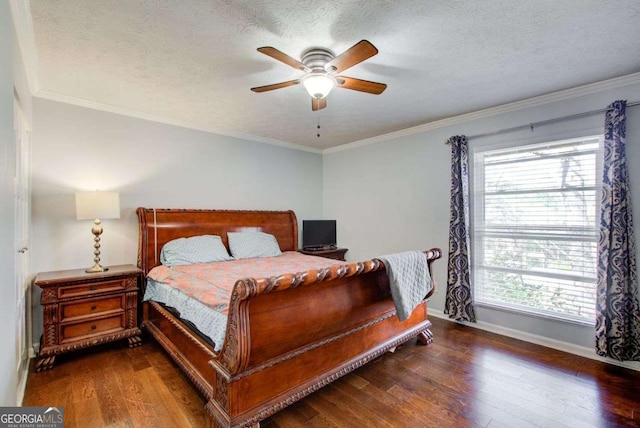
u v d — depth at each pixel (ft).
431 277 9.14
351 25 5.95
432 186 12.55
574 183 9.28
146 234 10.62
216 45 6.63
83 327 8.61
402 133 13.50
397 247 13.83
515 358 8.70
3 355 4.13
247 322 5.16
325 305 6.48
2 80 3.99
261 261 11.44
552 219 9.68
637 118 8.14
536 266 9.99
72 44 6.54
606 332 8.29
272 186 15.29
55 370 7.91
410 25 5.97
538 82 8.64
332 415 6.23
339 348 6.91
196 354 6.77
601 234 8.43
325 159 17.52
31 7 5.31
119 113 10.62
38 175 9.13
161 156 11.66
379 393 6.98
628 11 5.57
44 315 7.98
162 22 5.82
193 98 9.65
